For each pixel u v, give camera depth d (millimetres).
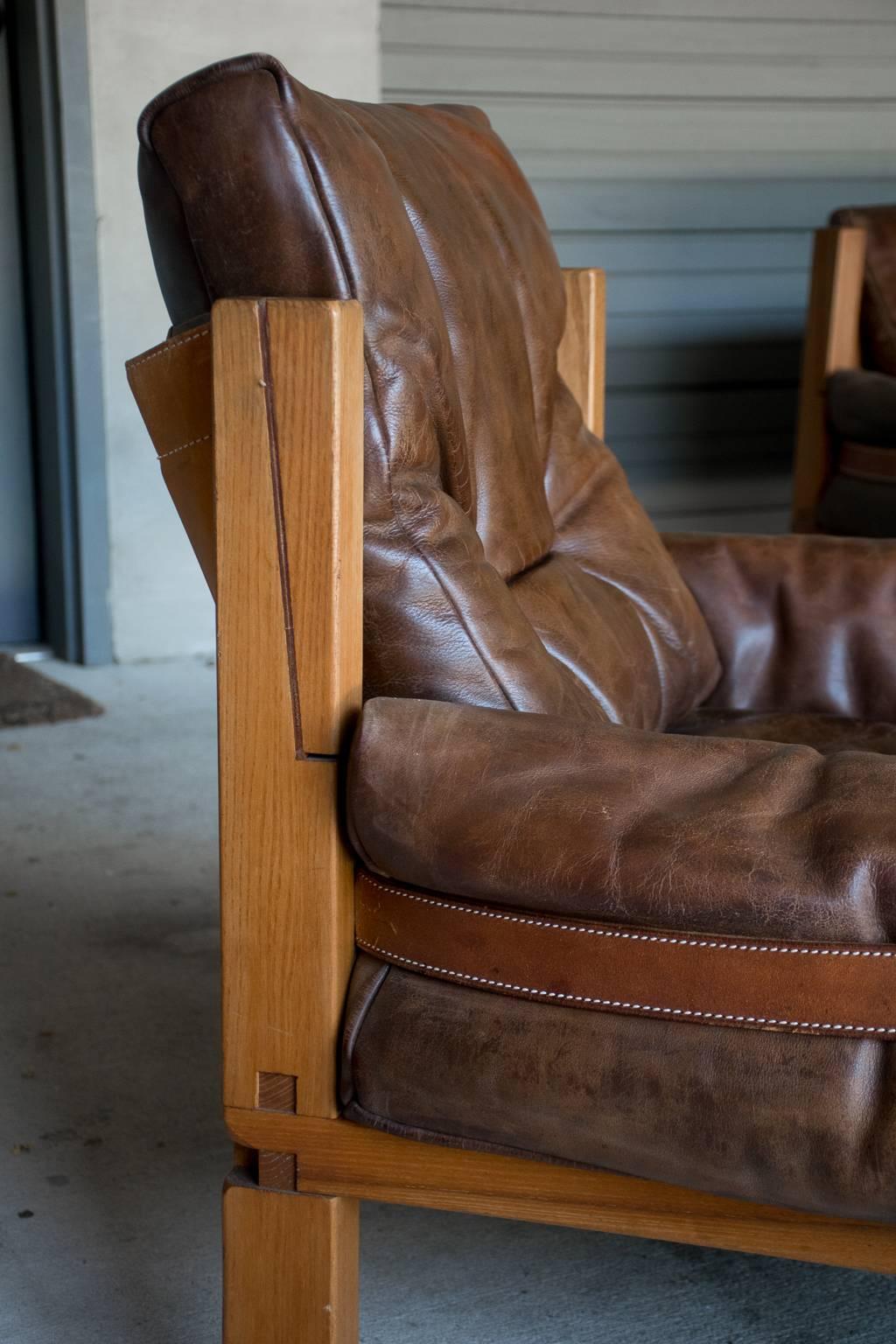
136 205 2988
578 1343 1159
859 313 3152
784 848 835
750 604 1588
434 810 896
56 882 2062
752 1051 836
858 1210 823
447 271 1170
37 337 3086
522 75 3422
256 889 960
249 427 906
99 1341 1152
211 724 2820
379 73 3199
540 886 872
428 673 1015
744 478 3893
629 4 3475
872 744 1431
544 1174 941
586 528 1463
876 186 3879
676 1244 1314
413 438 1006
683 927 849
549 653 1206
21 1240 1282
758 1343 1166
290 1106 985
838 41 3717
